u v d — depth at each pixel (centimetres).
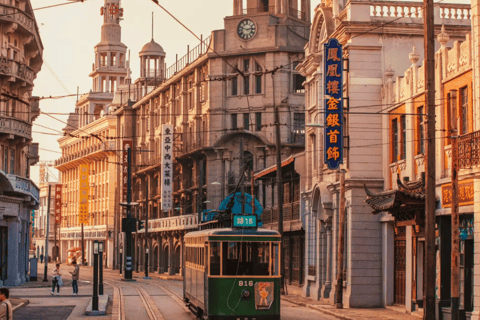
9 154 5225
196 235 2814
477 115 2538
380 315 3077
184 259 3316
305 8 7681
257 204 5247
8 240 5181
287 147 7069
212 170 7475
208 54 7512
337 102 3550
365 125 3597
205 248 2473
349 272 3566
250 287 2403
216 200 7394
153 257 9381
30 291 4653
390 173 3506
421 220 2995
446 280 2803
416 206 2941
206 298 2448
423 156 3066
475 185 2538
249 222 2480
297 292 4662
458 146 2419
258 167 7206
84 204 11388
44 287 5128
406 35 3619
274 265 2427
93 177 11988
